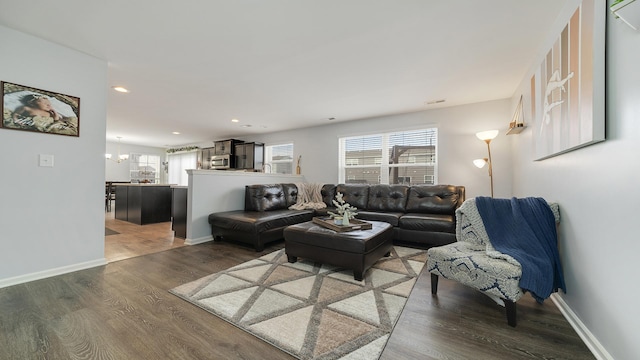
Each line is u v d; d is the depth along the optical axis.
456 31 2.17
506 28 2.12
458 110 4.30
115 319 1.61
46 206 2.31
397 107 4.41
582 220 1.54
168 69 2.92
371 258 2.42
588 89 1.36
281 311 1.74
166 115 5.01
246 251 3.17
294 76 3.12
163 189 5.28
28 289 2.04
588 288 1.46
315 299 1.92
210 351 1.33
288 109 4.56
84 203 2.54
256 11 1.92
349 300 1.90
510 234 1.86
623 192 1.16
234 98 3.96
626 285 1.14
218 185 3.89
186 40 2.33
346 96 3.85
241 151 6.98
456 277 1.82
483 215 1.98
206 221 3.70
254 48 2.47
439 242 3.26
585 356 1.32
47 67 2.31
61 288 2.06
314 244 2.54
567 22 1.70
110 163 8.85
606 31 1.27
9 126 2.12
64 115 2.41
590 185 1.45
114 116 5.11
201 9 1.90
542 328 1.56
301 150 6.17
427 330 1.53
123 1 1.81
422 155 4.72
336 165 5.63
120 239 3.75
